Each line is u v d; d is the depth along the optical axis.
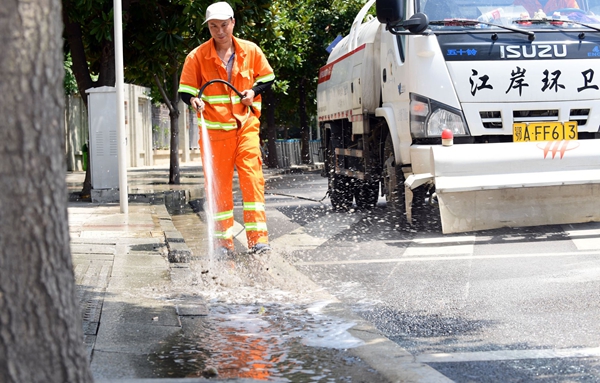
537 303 6.00
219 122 8.29
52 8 2.49
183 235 11.28
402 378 4.15
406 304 6.14
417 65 10.06
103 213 13.62
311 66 40.81
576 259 7.84
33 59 2.44
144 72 22.55
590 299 6.05
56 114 2.51
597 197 9.62
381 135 12.34
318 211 14.59
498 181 9.38
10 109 2.41
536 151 9.51
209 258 8.37
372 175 12.87
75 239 9.86
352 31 14.35
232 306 6.03
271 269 7.65
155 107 44.62
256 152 8.38
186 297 6.25
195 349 4.74
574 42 10.06
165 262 8.03
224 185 8.42
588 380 4.13
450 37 9.99
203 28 18.02
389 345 4.86
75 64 17.78
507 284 6.77
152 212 13.90
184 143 48.16
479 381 4.16
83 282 6.89
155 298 6.21
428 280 7.09
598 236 9.23
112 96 16.38
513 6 10.21
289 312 5.82
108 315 5.56
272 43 31.69
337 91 15.12
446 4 10.19
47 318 2.50
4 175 2.42
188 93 8.29
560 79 9.97
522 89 9.94
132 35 18.42
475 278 7.11
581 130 10.05
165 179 26.64
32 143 2.45
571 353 4.66
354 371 4.29
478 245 9.00
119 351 4.64
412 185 9.70
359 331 5.21
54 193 2.51
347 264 8.10
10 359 2.44
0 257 2.42
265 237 8.39
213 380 3.97
